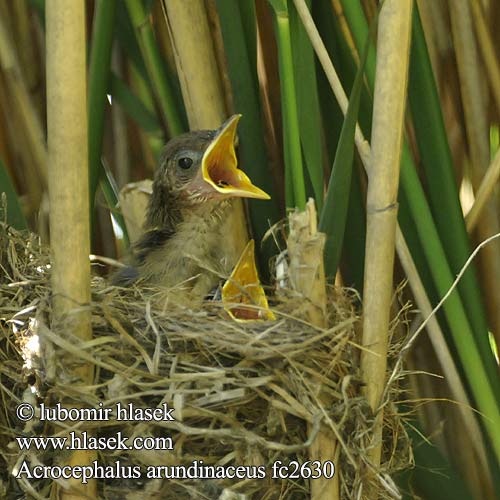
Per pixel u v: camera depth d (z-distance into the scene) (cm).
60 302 309
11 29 321
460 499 316
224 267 318
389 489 311
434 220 316
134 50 318
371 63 313
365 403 311
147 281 317
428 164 315
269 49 318
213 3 317
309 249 310
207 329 311
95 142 314
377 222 310
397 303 319
